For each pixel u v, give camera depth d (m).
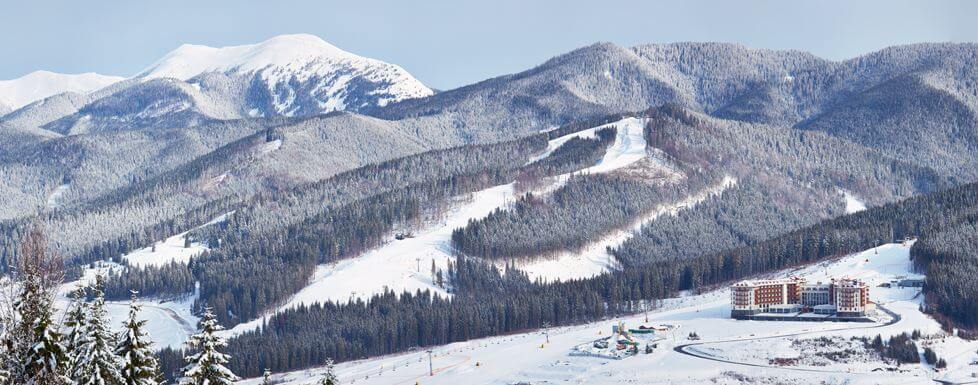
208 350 178.88
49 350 165.38
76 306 171.25
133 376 171.12
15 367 166.00
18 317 167.12
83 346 167.75
